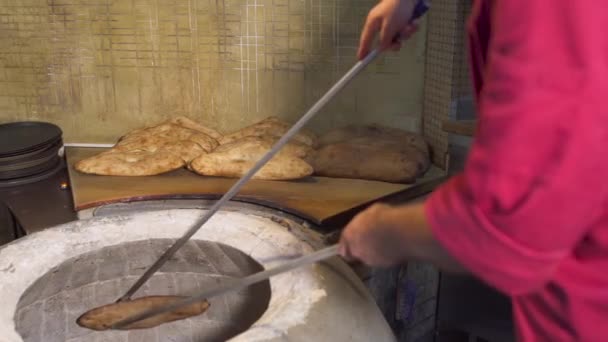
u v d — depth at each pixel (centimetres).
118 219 102
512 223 45
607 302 55
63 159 159
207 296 78
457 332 144
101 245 98
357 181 139
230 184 135
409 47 152
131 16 158
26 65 162
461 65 137
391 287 138
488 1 58
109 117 167
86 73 163
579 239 51
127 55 162
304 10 154
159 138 154
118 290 104
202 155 142
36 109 166
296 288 81
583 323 57
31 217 127
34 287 89
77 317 98
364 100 159
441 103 144
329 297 79
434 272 145
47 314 93
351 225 62
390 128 157
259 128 156
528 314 62
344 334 76
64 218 127
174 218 103
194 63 162
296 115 164
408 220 53
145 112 166
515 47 44
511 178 44
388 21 87
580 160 42
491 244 47
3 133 152
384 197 128
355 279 87
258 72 161
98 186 134
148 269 101
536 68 43
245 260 95
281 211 124
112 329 95
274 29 157
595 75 42
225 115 166
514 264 47
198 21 158
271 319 74
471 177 47
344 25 153
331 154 141
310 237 97
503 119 44
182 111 166
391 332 84
